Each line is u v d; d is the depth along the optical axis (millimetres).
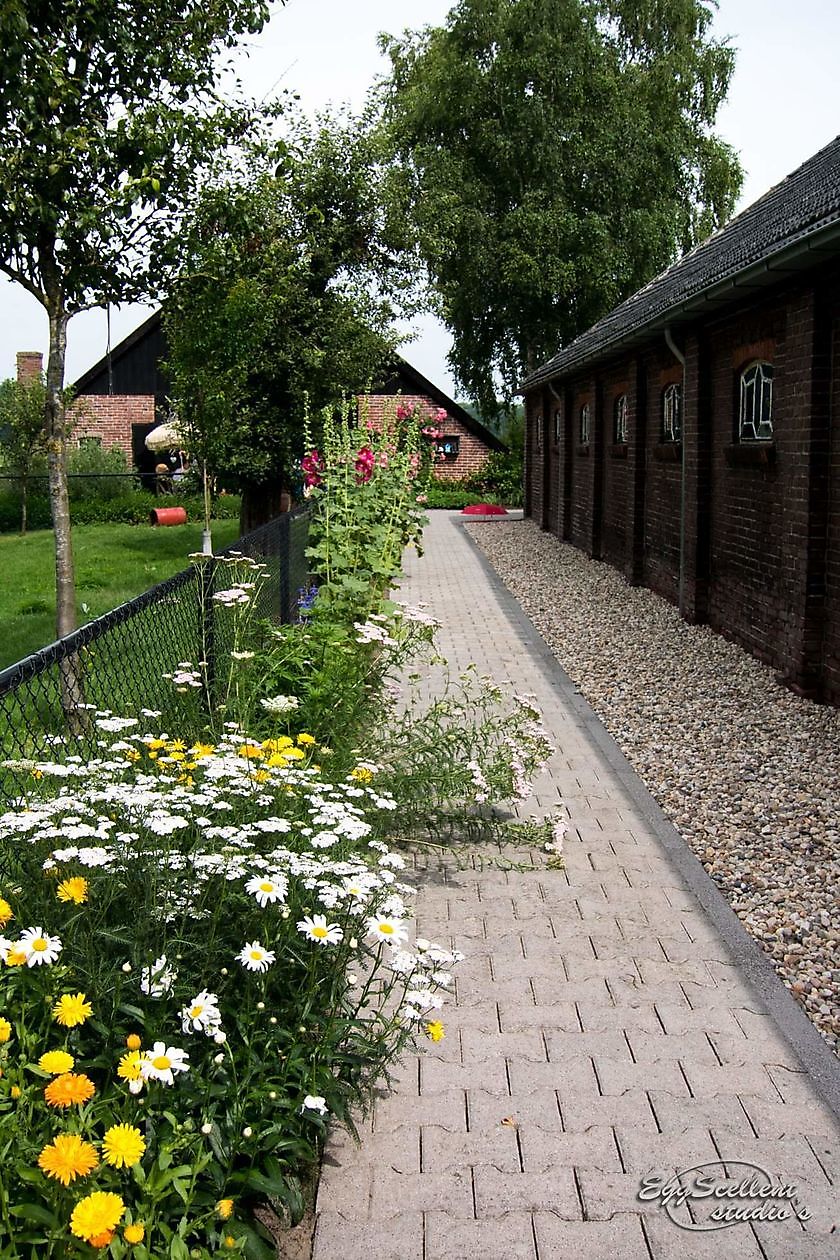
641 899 4598
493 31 30016
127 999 2596
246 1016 2654
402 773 5102
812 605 7461
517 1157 2977
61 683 3561
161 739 3828
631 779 6133
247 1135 2389
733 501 9422
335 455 8719
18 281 6605
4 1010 2330
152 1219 2135
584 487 17422
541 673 8914
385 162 14945
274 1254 2494
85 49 6352
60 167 6105
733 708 7504
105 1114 2238
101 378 30047
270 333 13664
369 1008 3693
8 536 23141
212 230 7387
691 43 31219
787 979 3947
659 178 30516
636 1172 2918
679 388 11617
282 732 5215
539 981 3910
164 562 16828
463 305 31078
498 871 4898
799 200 8984
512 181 30859
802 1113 3164
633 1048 3486
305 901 2988
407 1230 2713
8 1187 2064
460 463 33781
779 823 5398
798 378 7473
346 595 7410
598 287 29641
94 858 2549
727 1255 2635
